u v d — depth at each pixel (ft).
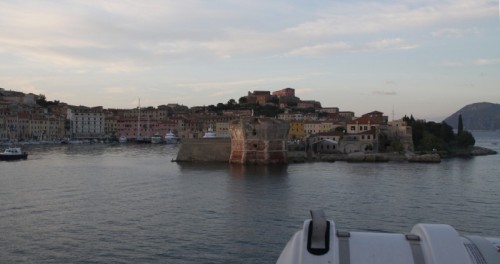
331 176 406.41
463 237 48.67
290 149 649.61
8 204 257.96
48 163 544.62
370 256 43.19
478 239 47.70
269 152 547.49
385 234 46.55
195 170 464.65
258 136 546.67
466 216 233.76
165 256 167.53
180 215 233.96
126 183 355.56
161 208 251.60
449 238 44.47
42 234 194.29
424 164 542.16
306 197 289.74
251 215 234.58
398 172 441.68
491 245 46.42
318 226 43.86
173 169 475.31
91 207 252.42
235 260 164.14
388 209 250.57
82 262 160.35
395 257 43.29
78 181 364.79
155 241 185.88
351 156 599.57
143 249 175.32
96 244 181.06
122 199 279.90
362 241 44.91
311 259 42.52
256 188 330.54
